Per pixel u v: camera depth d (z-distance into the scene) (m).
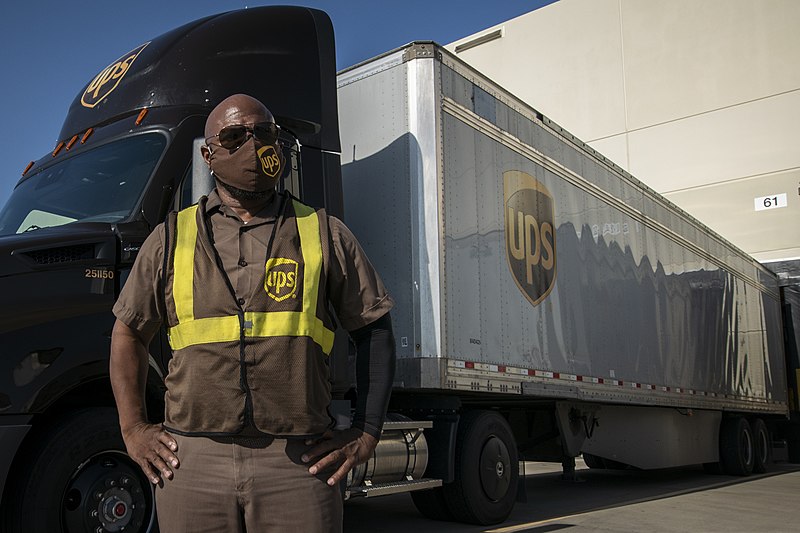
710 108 21.69
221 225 2.13
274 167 2.15
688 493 10.16
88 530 3.94
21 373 3.75
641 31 23.08
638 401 9.41
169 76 5.02
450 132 6.34
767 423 16.64
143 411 2.17
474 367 6.28
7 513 3.77
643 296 9.91
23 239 3.97
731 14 21.67
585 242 8.48
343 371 5.24
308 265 2.09
